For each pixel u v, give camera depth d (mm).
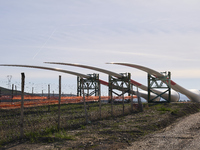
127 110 26562
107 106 35031
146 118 21562
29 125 16781
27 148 10727
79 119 19828
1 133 13195
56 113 24609
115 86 54156
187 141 12539
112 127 16422
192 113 31312
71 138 12578
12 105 20484
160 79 50969
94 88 58750
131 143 12227
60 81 15266
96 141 12125
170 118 23016
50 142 11766
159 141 12648
